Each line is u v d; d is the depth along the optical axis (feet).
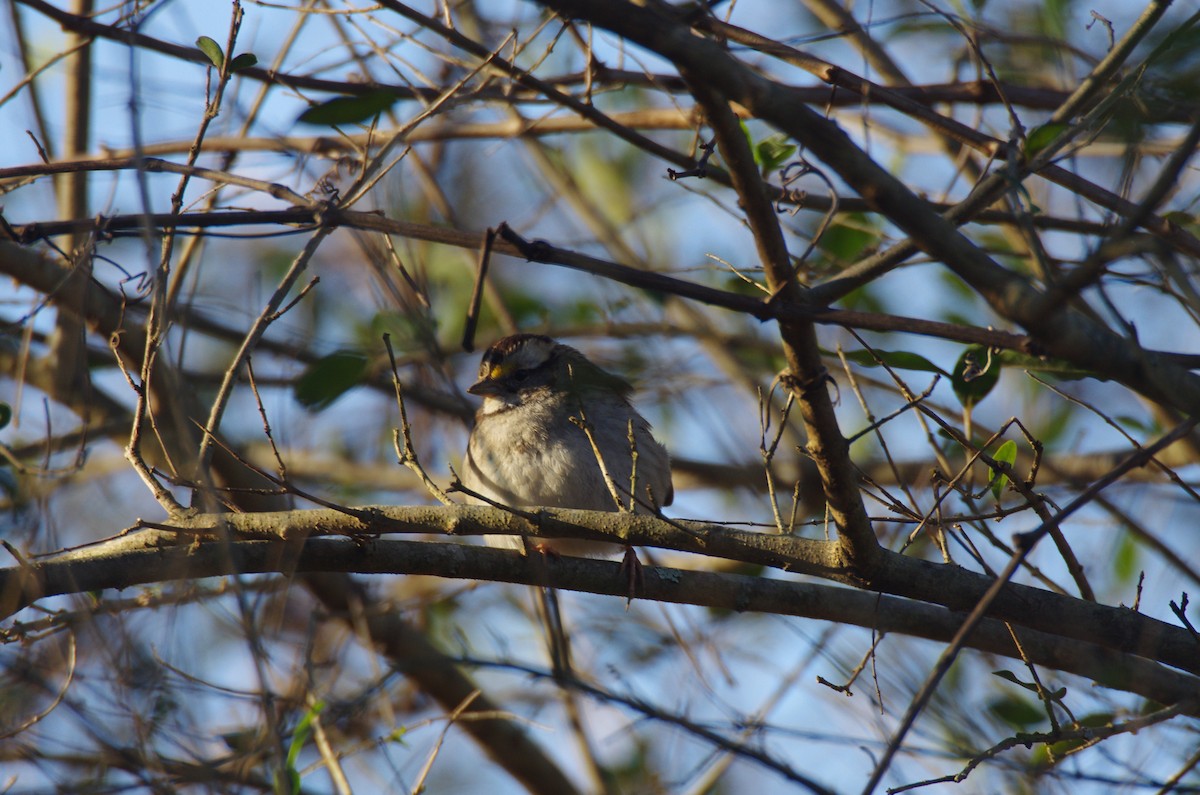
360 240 37.99
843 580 28.53
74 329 42.29
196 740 28.37
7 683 29.58
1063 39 38.50
